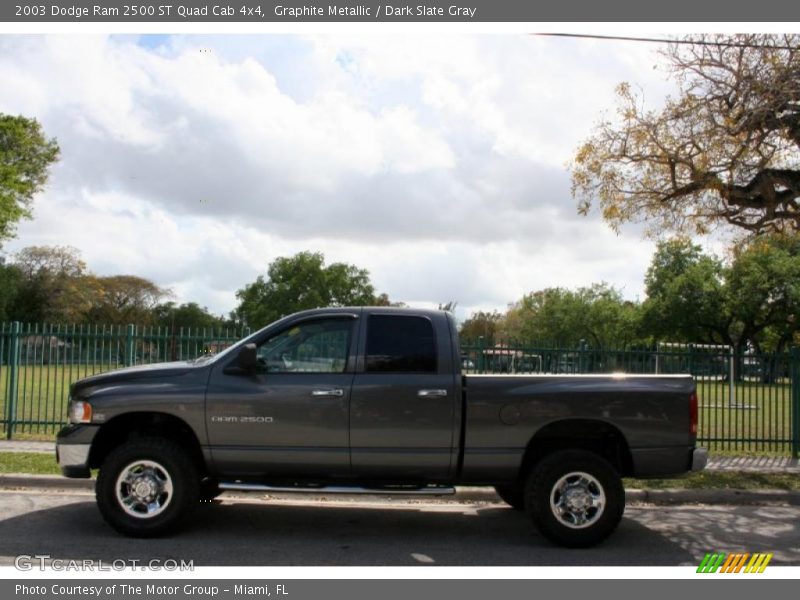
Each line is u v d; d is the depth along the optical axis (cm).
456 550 681
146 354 1366
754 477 1058
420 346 704
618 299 7312
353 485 699
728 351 1427
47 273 7544
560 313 7169
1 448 1173
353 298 8269
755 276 5041
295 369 704
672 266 6312
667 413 696
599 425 702
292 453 688
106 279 9031
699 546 709
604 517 677
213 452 691
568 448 714
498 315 10031
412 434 686
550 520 678
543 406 689
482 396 690
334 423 687
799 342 5022
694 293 5522
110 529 722
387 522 793
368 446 686
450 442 686
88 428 696
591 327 7012
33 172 3947
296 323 719
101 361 1342
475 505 888
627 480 1008
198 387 696
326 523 782
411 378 692
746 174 1290
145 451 686
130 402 695
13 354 1316
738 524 812
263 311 7869
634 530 773
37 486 930
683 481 1010
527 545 703
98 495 688
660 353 1348
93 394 704
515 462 689
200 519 780
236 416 690
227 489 704
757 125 1183
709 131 1216
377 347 704
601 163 1348
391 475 695
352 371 697
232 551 659
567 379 702
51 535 697
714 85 1238
